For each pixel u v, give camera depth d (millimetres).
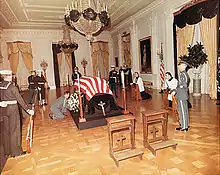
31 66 13984
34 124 5230
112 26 14367
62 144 3766
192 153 3066
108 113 5215
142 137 3877
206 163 2754
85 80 5020
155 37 9648
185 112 3994
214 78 6719
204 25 6793
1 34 12914
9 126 3242
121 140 3186
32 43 13992
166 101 5965
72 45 10609
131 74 12461
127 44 13195
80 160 3080
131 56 12422
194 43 8117
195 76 7809
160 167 2727
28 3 8695
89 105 5148
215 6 6098
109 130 3033
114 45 15625
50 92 12164
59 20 12008
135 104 6957
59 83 15039
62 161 3080
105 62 16047
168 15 8281
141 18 10703
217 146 3256
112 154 3023
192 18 6977
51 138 4129
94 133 4297
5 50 13289
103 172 2695
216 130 3930
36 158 3229
